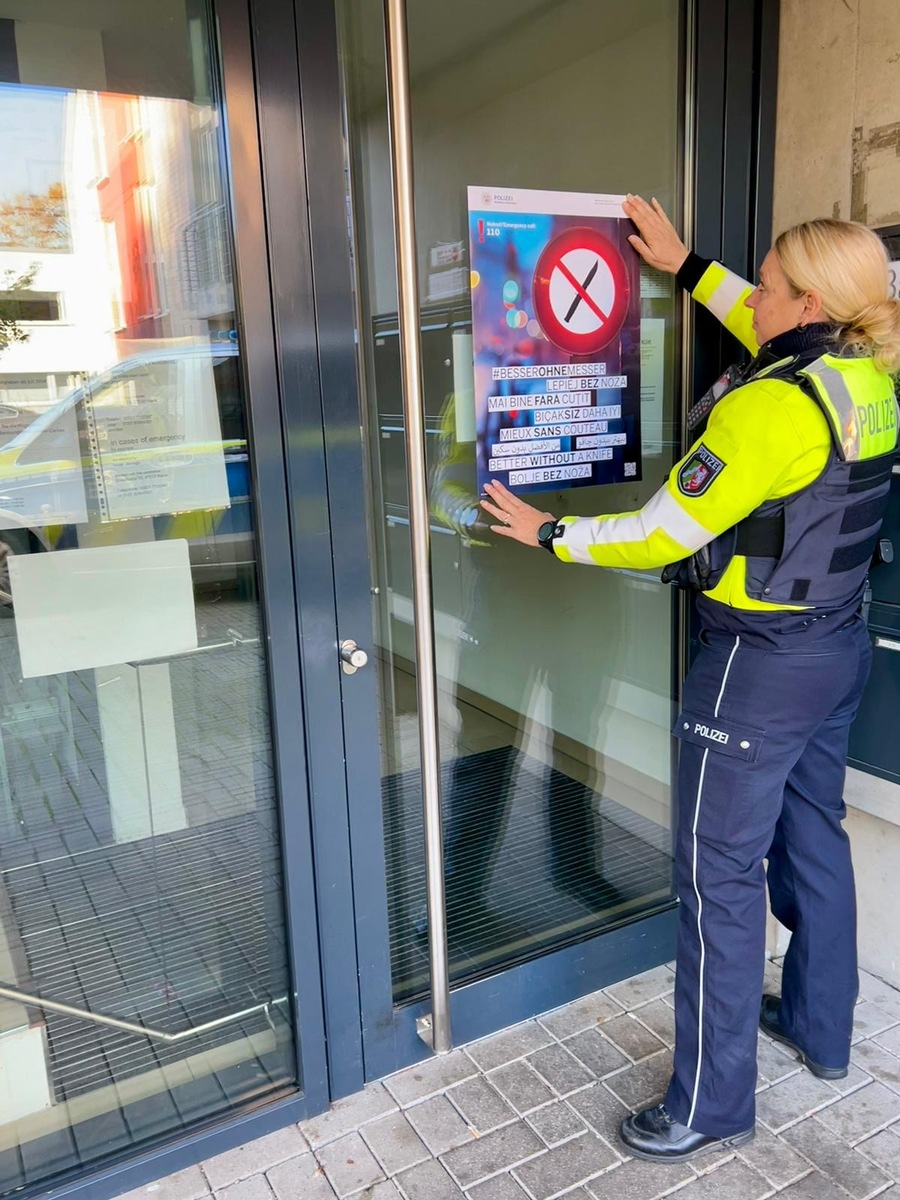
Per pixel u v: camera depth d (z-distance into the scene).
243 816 1.92
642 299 2.25
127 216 1.60
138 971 1.88
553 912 2.44
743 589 1.71
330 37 1.71
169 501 1.72
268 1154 1.96
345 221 1.78
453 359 2.02
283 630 1.84
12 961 1.76
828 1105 2.05
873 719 2.26
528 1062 2.20
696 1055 1.88
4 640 1.63
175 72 1.60
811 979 2.08
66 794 1.74
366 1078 2.14
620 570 2.43
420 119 1.89
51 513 1.62
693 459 1.70
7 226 1.52
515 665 2.30
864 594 1.85
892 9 2.00
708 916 1.83
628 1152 1.93
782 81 2.27
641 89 2.16
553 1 2.02
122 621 1.72
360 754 1.99
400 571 2.01
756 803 1.76
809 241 1.67
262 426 1.75
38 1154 1.84
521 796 2.37
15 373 1.55
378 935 2.08
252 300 1.70
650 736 2.59
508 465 2.14
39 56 1.50
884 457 1.72
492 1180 1.88
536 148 2.04
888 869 2.38
